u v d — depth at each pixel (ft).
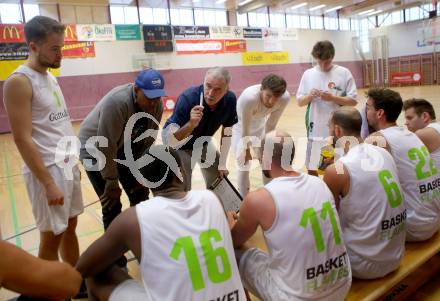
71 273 3.84
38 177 5.36
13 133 5.25
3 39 35.73
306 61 60.49
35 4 39.93
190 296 3.69
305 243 4.40
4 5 38.40
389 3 57.06
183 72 48.52
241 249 5.44
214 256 3.88
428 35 55.57
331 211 4.67
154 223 3.81
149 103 6.62
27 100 5.29
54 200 5.43
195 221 3.96
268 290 4.77
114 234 3.97
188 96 7.93
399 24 62.34
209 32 50.14
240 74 53.47
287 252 4.46
